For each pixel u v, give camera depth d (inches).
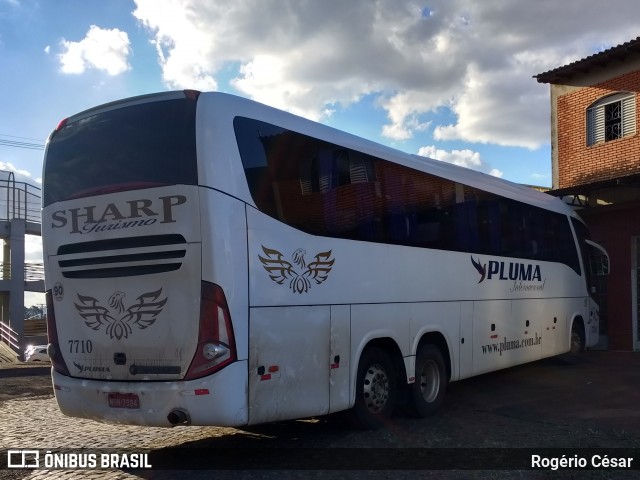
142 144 231.5
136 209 227.9
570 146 617.6
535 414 320.5
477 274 366.0
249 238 224.7
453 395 377.1
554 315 460.8
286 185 244.5
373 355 284.4
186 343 215.2
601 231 605.9
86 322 237.1
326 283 256.4
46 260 252.2
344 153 278.7
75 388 236.5
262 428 295.6
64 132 253.4
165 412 215.5
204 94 227.6
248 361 218.4
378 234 291.0
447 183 350.0
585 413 322.0
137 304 225.3
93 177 240.1
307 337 244.1
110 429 303.6
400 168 313.6
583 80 609.0
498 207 398.9
